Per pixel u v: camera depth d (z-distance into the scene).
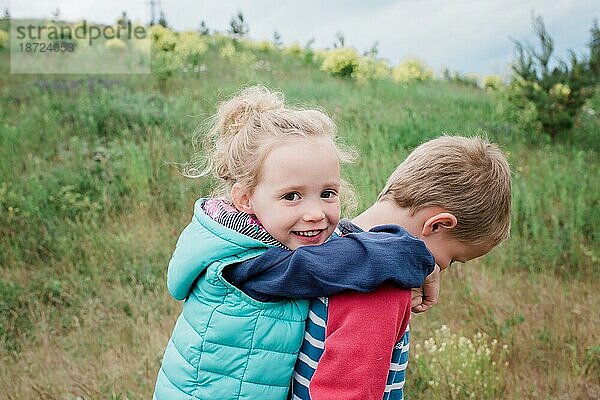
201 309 1.65
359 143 7.79
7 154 7.62
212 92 10.74
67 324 4.96
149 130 8.18
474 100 12.68
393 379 1.71
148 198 6.68
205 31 19.11
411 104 11.54
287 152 1.58
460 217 1.75
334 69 14.11
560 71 10.50
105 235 6.04
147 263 5.68
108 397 3.84
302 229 1.58
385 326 1.50
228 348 1.60
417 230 1.79
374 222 1.82
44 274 5.57
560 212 6.69
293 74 14.70
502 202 1.81
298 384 1.62
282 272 1.54
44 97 9.81
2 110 9.45
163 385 1.72
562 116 10.34
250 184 1.63
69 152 7.63
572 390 3.95
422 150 1.84
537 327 4.60
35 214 6.39
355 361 1.48
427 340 4.41
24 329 4.91
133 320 4.89
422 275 1.55
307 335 1.59
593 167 8.27
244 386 1.59
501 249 5.89
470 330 4.55
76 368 4.34
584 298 5.12
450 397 3.76
